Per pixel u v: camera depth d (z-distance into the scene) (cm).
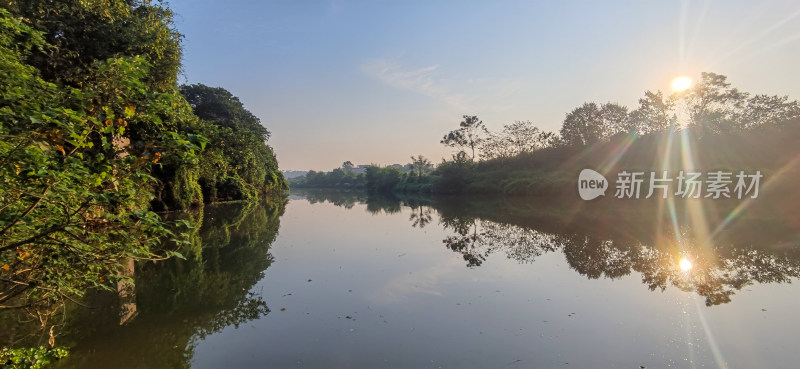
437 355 408
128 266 770
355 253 985
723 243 994
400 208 2741
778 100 3378
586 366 382
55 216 277
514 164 4647
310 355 411
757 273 712
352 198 4659
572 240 1129
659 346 425
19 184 246
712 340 438
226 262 879
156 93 282
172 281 712
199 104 3803
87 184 273
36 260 291
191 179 2109
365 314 535
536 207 2367
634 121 4162
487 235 1291
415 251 1012
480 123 5456
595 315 521
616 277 713
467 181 4725
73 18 857
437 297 611
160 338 458
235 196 3122
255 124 4588
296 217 2005
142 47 955
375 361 397
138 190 291
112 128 265
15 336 448
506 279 717
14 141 237
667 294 606
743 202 1902
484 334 463
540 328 479
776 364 381
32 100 273
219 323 505
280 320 515
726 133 2973
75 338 454
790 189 1908
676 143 3173
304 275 757
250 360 401
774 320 490
